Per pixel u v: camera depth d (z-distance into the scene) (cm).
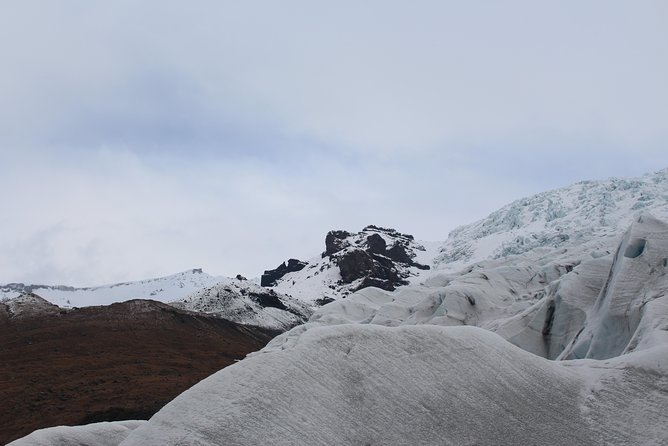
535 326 4791
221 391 2119
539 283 6531
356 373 2203
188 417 2064
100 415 6825
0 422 6881
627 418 2198
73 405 7262
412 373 2238
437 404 2169
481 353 2339
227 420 2027
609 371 2389
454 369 2273
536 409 2211
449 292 6119
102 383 8156
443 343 2342
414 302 7331
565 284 4762
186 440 1994
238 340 12875
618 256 4138
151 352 10256
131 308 13038
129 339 10912
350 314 7731
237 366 2208
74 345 10206
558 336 4594
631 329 3503
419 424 2111
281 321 16300
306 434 2020
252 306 16588
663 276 3678
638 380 2327
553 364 2408
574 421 2189
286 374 2152
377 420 2103
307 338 2288
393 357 2270
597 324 3822
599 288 4659
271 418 2038
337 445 2020
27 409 7181
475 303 6000
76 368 8850
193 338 11806
